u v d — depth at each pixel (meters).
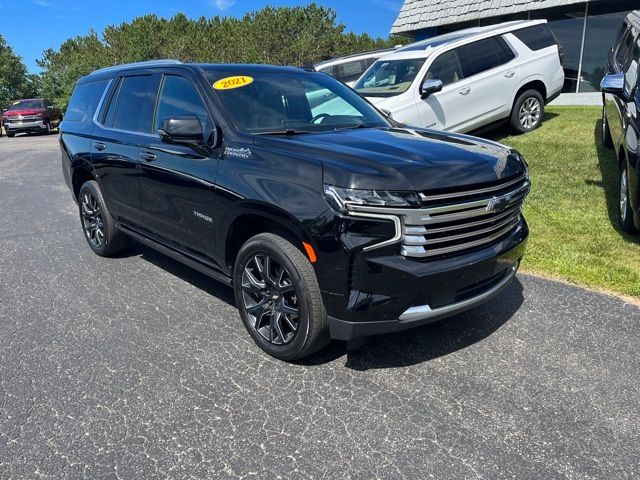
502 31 10.05
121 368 3.48
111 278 5.07
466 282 3.23
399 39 46.06
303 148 3.39
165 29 37.06
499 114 9.98
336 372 3.40
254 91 4.16
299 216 3.07
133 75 5.00
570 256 5.14
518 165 3.61
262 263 3.49
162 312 4.30
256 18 36.00
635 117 5.27
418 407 3.03
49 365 3.53
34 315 4.29
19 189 9.96
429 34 19.14
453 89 9.22
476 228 3.28
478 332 3.87
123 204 4.96
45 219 7.48
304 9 36.62
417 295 3.05
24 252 5.93
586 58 14.75
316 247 3.04
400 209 2.93
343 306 3.05
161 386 3.28
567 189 7.13
